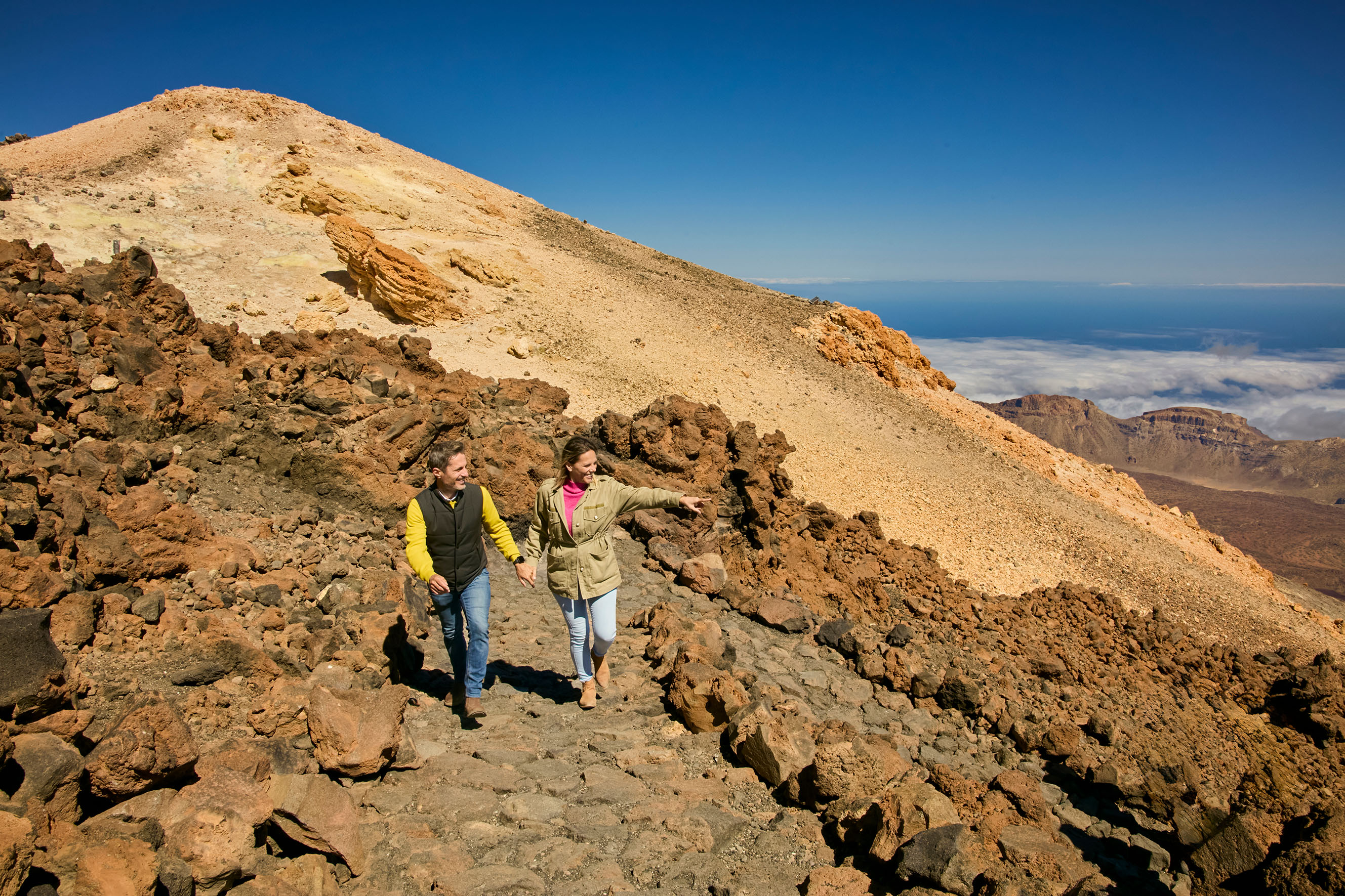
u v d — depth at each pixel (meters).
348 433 10.30
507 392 14.92
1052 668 11.98
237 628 5.48
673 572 10.87
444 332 32.81
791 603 10.01
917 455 38.94
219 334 11.38
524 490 11.28
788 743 5.36
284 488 9.59
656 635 7.78
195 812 3.43
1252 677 14.49
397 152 54.31
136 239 32.09
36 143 42.56
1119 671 13.38
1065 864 4.40
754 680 7.06
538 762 5.18
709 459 13.65
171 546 6.16
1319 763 10.50
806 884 4.07
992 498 37.03
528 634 8.05
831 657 9.23
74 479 6.75
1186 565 40.22
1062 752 7.93
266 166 43.78
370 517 9.66
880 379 50.78
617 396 32.41
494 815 4.41
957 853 3.90
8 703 3.59
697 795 5.00
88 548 5.59
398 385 11.75
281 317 28.77
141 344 9.37
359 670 5.79
